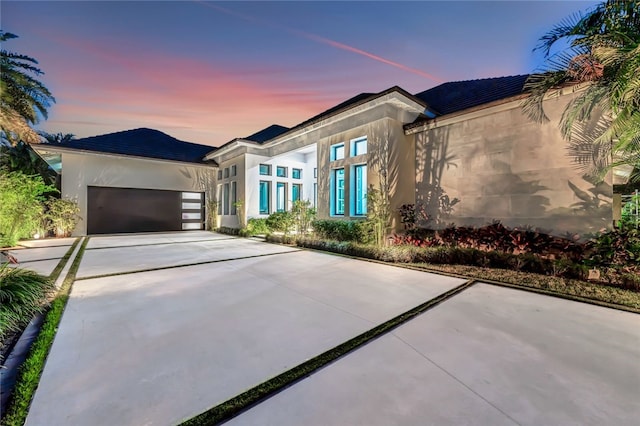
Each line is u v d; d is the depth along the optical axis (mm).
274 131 19047
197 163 17359
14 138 13336
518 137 7359
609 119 5895
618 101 4660
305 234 11414
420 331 3283
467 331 3285
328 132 11406
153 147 18094
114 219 15445
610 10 4711
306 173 17359
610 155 5934
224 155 17078
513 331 3285
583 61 5113
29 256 8375
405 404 2014
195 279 5703
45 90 13289
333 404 2012
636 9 4543
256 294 4719
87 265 7066
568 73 5480
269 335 3158
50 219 13492
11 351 2803
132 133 19438
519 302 4320
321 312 3885
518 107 7312
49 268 6684
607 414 1925
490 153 7910
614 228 5637
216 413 1910
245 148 15047
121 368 2465
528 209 7164
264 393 2129
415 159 9906
